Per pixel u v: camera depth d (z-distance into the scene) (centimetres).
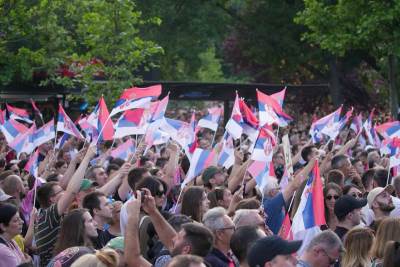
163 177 1591
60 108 1938
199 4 4972
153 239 1125
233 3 5162
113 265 832
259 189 1431
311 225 1176
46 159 1858
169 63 5525
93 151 1249
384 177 1725
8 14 2775
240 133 1772
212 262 998
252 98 3925
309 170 1252
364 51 4338
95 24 2755
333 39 3247
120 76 2786
